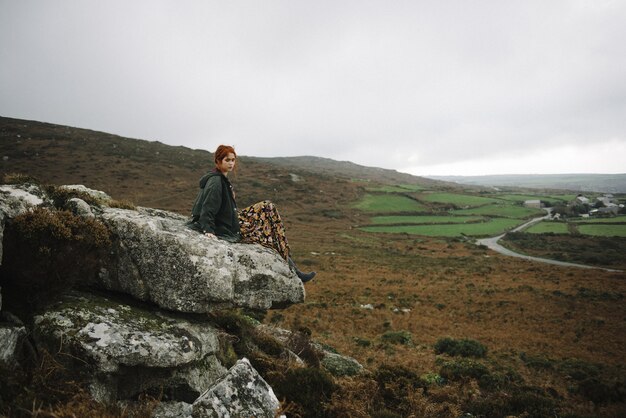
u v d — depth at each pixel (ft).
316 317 96.63
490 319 110.11
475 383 45.14
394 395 27.48
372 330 90.17
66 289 16.31
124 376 15.05
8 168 357.20
